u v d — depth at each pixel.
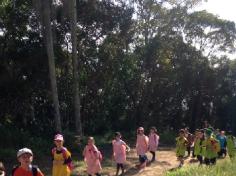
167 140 40.78
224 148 24.38
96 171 16.30
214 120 61.62
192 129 57.78
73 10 31.48
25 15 33.03
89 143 16.36
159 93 51.09
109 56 39.78
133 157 25.45
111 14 38.31
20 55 32.34
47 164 23.11
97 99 40.59
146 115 47.66
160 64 48.53
